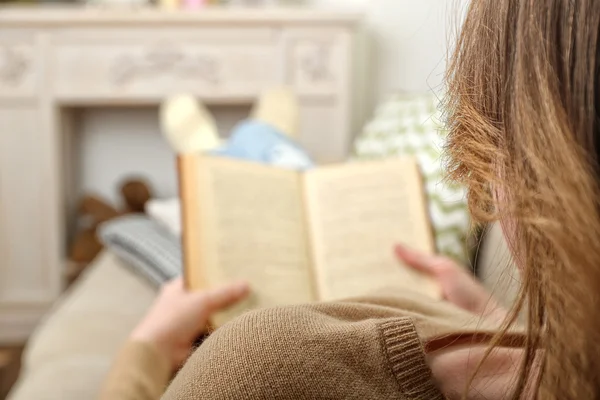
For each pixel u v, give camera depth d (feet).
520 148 1.00
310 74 7.63
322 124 7.72
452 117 1.21
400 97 6.44
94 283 5.59
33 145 7.82
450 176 1.24
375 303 1.62
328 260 3.59
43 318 8.14
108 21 7.48
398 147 5.62
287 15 7.46
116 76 7.65
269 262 3.31
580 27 0.95
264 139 5.47
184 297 2.92
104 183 9.07
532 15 1.00
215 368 1.21
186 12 7.45
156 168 9.07
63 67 7.64
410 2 6.97
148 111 8.96
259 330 1.23
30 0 8.46
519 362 1.29
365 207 3.75
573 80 0.96
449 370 1.31
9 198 7.94
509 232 1.13
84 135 8.96
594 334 0.93
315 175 3.84
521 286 1.14
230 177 3.41
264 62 7.64
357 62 8.16
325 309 1.34
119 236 6.03
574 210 0.91
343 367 1.18
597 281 0.90
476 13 1.14
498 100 1.09
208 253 3.14
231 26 7.57
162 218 6.33
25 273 8.11
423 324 1.39
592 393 0.95
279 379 1.17
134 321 4.76
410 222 3.77
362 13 7.42
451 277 3.39
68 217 8.58
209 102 7.95
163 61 7.63
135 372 2.50
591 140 0.94
